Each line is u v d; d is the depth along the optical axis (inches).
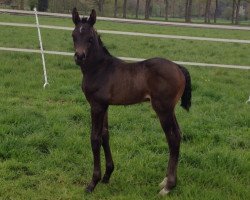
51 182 199.5
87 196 186.7
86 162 221.5
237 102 351.3
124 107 317.1
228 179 204.4
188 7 1860.2
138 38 820.6
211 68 514.3
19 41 656.4
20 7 1727.4
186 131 266.7
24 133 252.8
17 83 372.8
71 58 511.8
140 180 204.1
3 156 222.8
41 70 430.0
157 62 181.3
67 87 361.4
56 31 842.2
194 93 371.6
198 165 224.8
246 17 2726.4
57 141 243.4
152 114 305.0
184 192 189.5
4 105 305.0
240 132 275.6
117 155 228.7
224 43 832.3
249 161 228.1
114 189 195.5
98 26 1011.3
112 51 608.7
